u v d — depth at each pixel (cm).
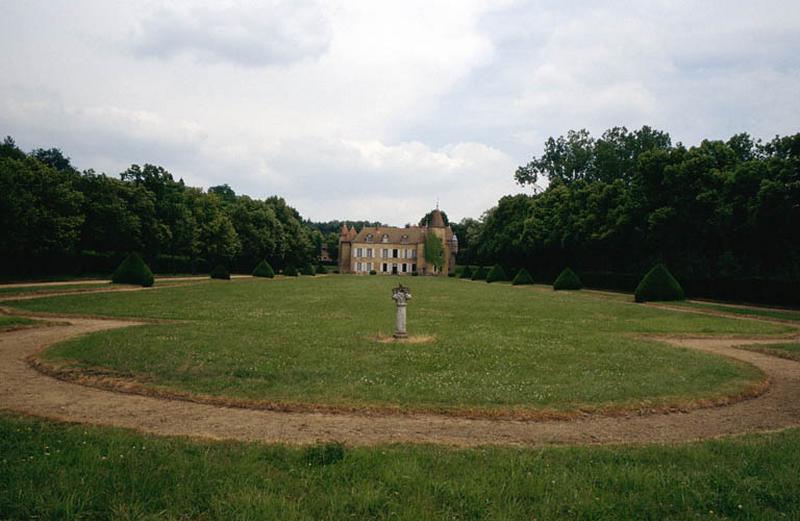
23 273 4422
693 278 4103
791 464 593
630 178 7219
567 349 1420
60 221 4253
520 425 782
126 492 479
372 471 541
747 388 1027
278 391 904
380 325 1861
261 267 6775
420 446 646
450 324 1975
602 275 5622
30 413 766
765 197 3150
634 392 947
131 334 1478
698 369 1181
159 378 977
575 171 8162
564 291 4891
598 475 550
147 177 6169
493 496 489
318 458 571
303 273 9012
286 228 10225
